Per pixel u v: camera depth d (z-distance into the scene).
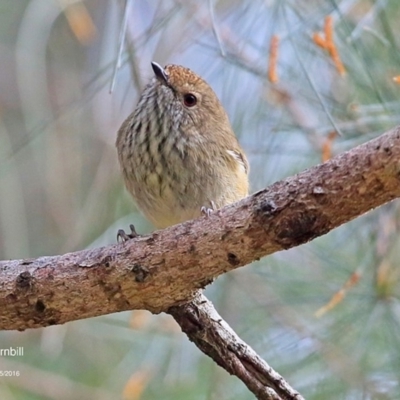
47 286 6.28
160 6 8.25
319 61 8.62
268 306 8.97
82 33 10.04
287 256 9.27
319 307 8.77
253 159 9.10
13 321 6.45
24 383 10.00
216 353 6.77
